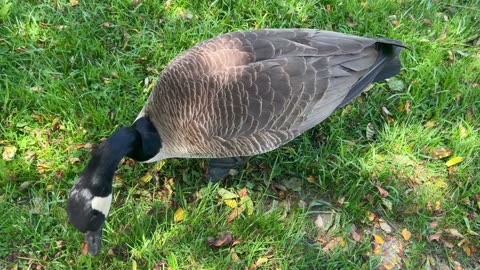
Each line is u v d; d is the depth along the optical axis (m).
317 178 1.54
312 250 1.43
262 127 1.32
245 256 1.41
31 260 1.37
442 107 1.65
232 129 1.31
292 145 1.58
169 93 1.34
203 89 1.31
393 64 1.46
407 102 1.66
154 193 1.48
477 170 1.58
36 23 1.70
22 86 1.58
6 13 1.69
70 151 1.50
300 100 1.33
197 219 1.42
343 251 1.43
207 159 1.55
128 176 1.49
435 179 1.57
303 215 1.46
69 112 1.55
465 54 1.78
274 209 1.47
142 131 1.36
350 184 1.53
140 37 1.72
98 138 1.54
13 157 1.49
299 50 1.36
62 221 1.41
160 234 1.41
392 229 1.49
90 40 1.69
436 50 1.77
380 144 1.59
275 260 1.41
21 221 1.39
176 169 1.53
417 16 1.85
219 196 1.49
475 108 1.67
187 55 1.39
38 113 1.55
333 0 1.84
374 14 1.82
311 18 1.83
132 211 1.43
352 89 1.39
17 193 1.44
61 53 1.67
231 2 1.81
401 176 1.56
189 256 1.39
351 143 1.58
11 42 1.67
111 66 1.66
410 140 1.61
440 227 1.49
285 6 1.80
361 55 1.39
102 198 1.22
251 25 1.80
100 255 1.37
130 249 1.39
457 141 1.60
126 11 1.77
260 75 1.31
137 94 1.63
